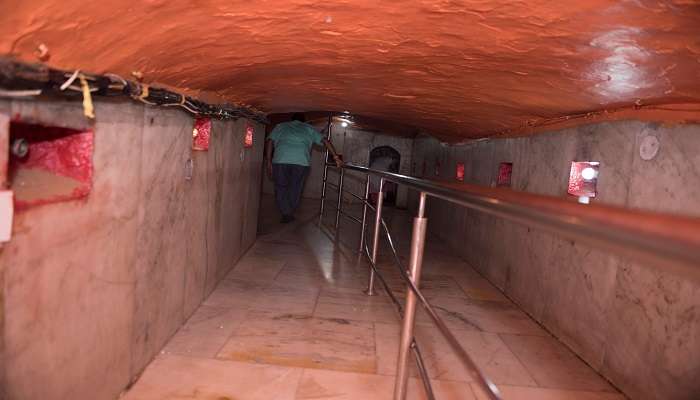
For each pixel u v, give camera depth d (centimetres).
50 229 153
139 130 222
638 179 276
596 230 79
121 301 217
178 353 281
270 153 781
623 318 275
